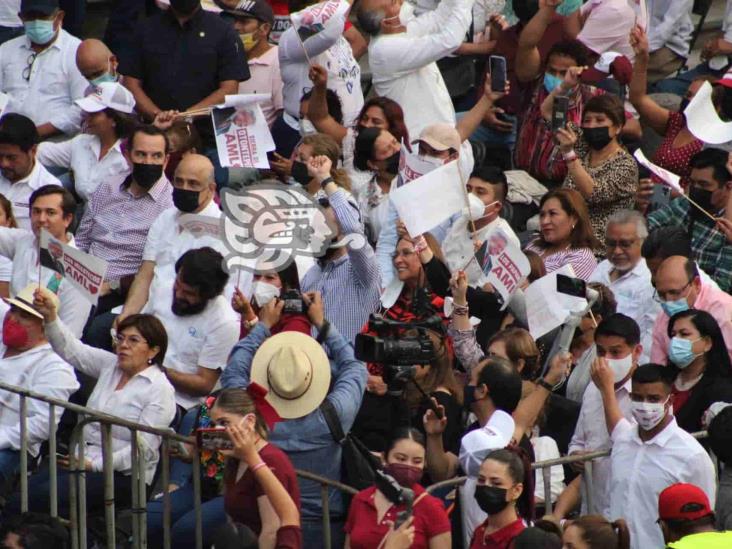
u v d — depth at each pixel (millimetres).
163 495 28391
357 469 28078
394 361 25859
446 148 33344
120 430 29875
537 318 29422
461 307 29781
